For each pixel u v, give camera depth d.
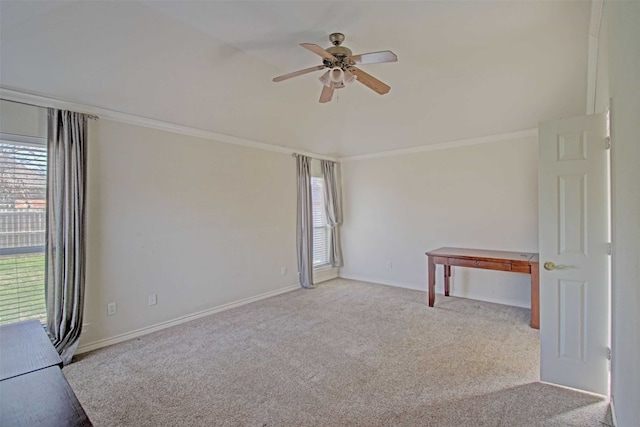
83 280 2.99
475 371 2.61
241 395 2.33
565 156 2.31
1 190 2.71
